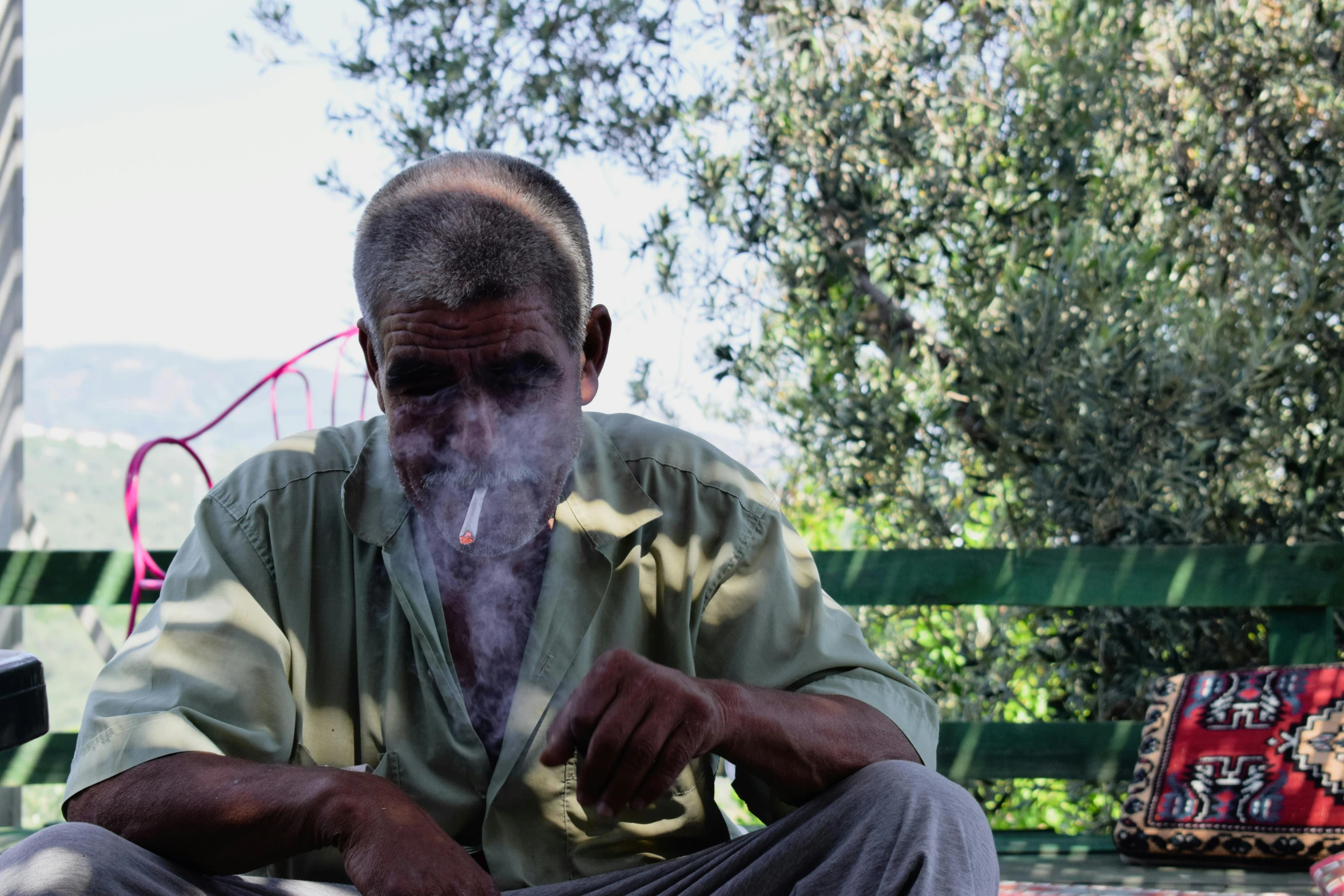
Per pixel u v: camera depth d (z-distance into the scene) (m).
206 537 1.38
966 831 1.07
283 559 1.38
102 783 1.18
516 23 3.86
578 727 1.04
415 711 1.35
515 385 1.27
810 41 3.80
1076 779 2.81
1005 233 3.55
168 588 1.36
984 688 3.55
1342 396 3.30
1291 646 2.81
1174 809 2.45
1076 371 3.36
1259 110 3.55
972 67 3.70
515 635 1.37
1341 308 3.31
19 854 1.04
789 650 1.39
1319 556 2.78
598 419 1.53
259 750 1.27
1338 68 3.49
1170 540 3.37
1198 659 3.44
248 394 3.14
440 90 3.87
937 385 3.49
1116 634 3.46
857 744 1.21
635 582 1.40
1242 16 3.58
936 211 3.55
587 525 1.39
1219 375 3.30
